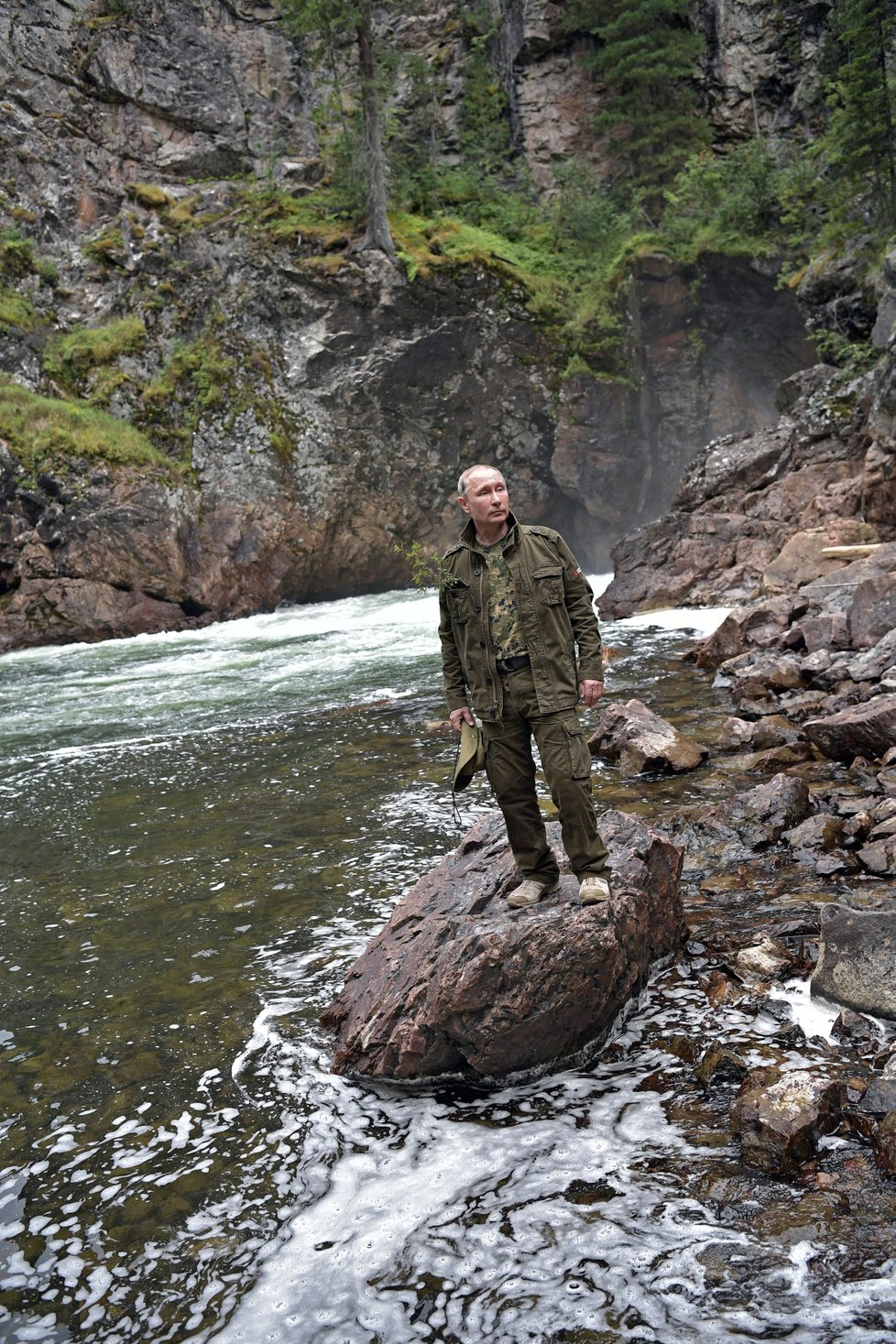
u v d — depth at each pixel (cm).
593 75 3178
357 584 2633
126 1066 370
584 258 2823
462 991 333
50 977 458
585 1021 343
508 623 357
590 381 2661
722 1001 366
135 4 2753
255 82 2938
